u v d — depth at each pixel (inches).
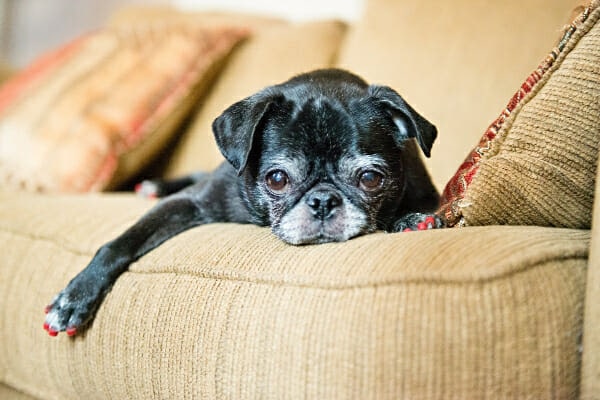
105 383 62.9
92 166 106.7
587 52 56.7
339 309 48.8
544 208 56.6
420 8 104.1
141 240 70.4
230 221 79.2
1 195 96.9
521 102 59.6
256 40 123.3
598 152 54.5
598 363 43.3
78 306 64.8
